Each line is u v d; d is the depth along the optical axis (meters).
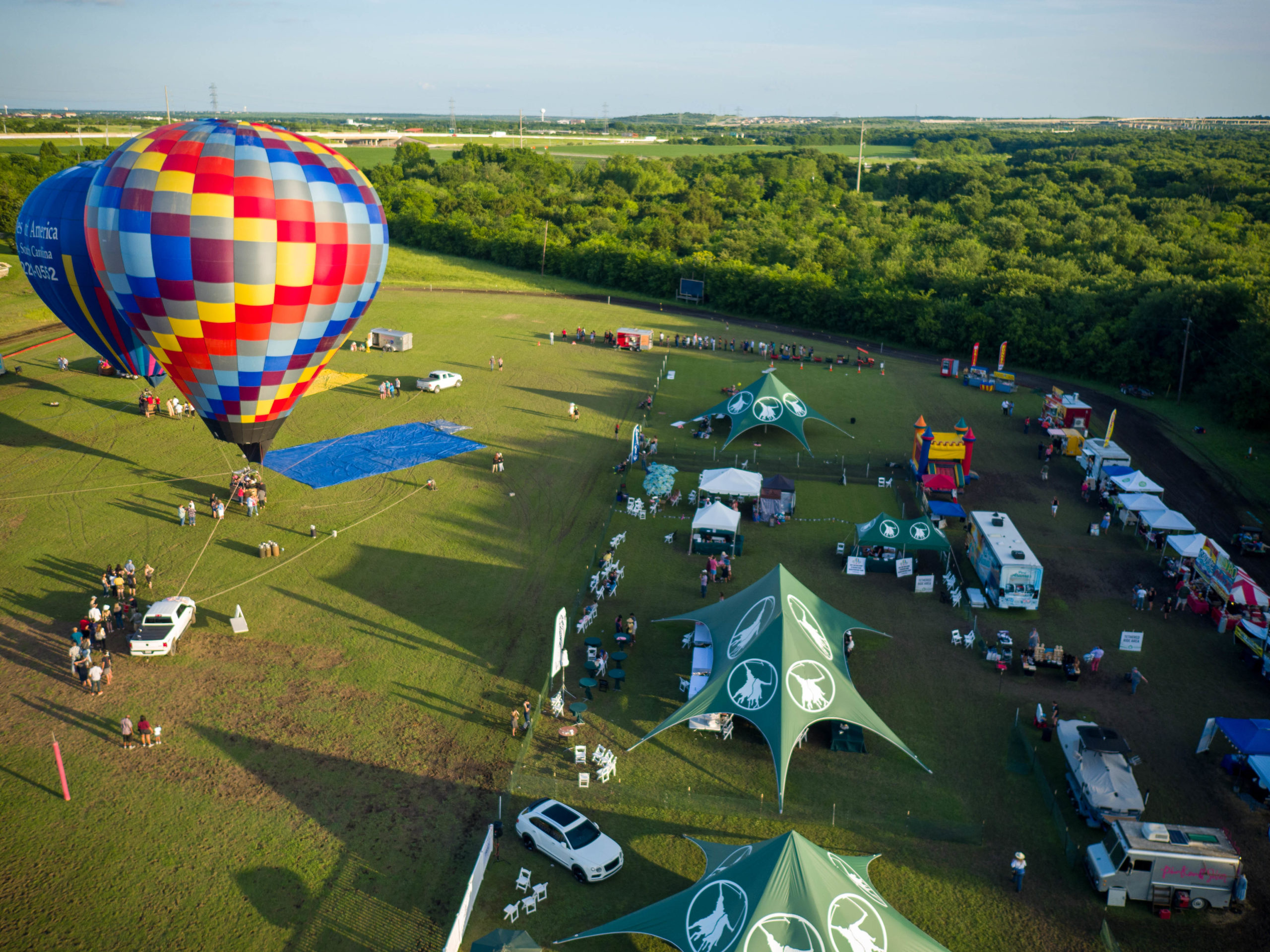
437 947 20.98
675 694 31.50
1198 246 100.12
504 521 44.88
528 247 118.94
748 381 72.75
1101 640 35.62
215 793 25.69
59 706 29.28
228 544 41.25
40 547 40.09
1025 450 58.28
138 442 53.12
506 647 33.78
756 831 25.20
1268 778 25.80
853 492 50.62
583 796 26.25
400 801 25.70
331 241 38.72
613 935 21.61
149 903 21.84
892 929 19.58
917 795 26.77
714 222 141.25
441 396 65.12
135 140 37.75
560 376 72.31
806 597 33.41
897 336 90.31
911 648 34.59
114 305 38.81
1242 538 44.16
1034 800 26.70
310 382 43.12
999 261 101.62
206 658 32.31
